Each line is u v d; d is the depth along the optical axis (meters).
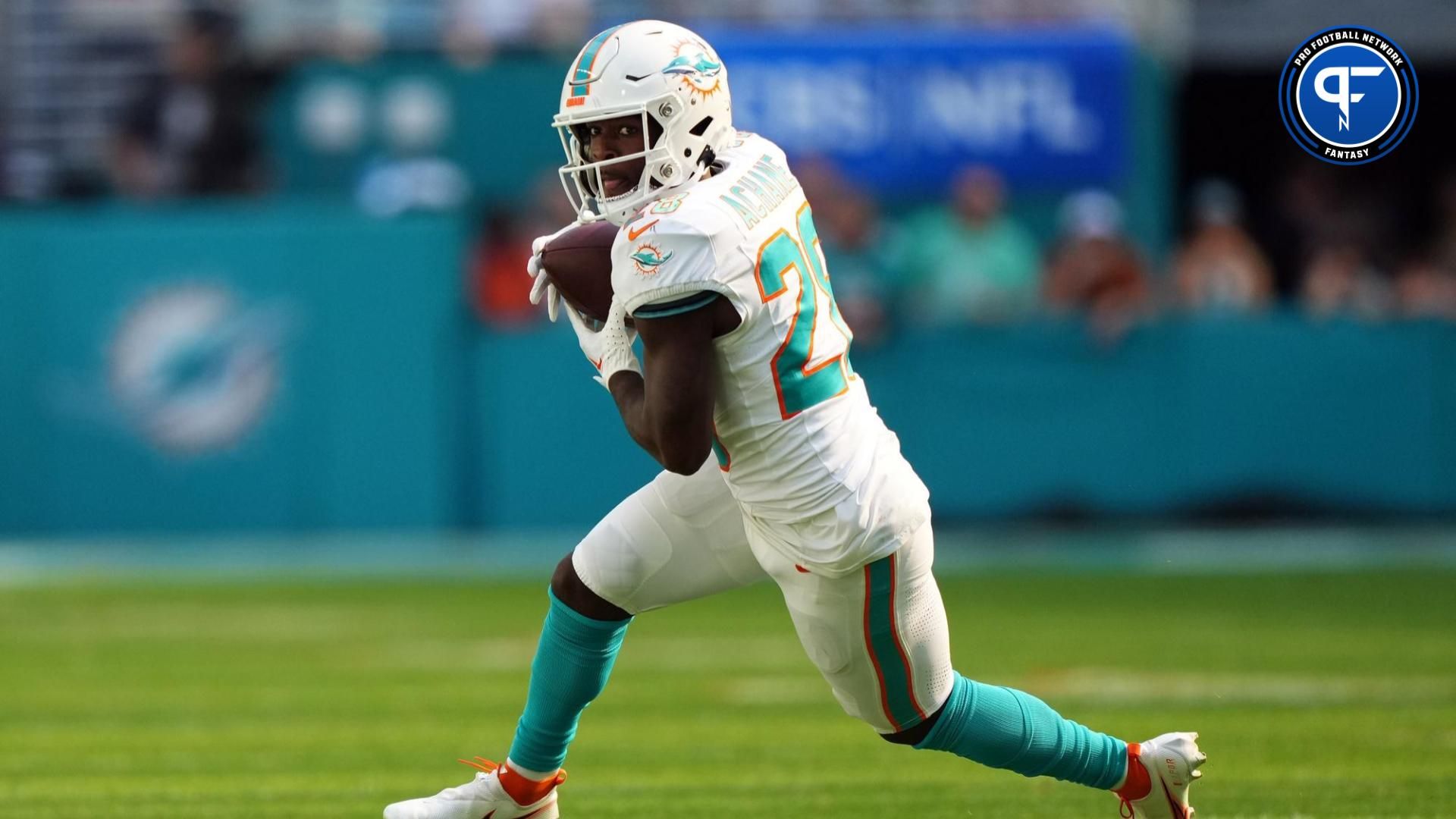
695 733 19.92
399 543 41.66
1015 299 43.47
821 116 47.38
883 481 12.02
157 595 34.97
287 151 47.03
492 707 22.00
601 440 41.66
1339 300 48.44
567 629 13.21
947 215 45.31
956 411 41.19
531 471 41.72
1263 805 15.21
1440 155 53.78
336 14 48.12
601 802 15.98
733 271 11.54
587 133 12.53
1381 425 41.38
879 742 19.22
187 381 41.91
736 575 13.13
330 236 41.66
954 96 47.50
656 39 12.20
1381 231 53.16
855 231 42.69
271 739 19.81
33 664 26.17
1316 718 19.98
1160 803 13.08
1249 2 51.03
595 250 12.39
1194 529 41.38
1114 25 47.88
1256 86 54.69
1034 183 47.81
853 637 12.21
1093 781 13.06
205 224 41.88
